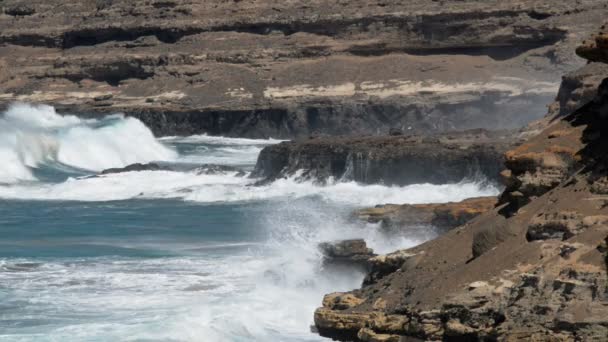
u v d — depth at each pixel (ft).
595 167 258.16
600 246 224.74
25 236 465.88
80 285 347.77
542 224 242.99
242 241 438.40
